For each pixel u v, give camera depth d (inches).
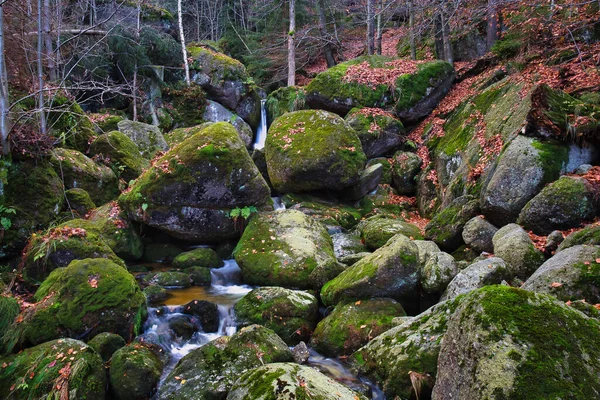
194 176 302.2
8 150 257.0
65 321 183.6
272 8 842.8
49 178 285.0
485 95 417.1
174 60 636.7
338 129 398.6
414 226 327.9
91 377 155.6
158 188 300.5
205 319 218.4
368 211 406.3
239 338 176.2
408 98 497.7
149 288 244.2
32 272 233.6
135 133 445.4
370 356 168.4
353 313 198.4
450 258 205.9
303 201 394.9
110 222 297.6
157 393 161.3
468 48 585.3
